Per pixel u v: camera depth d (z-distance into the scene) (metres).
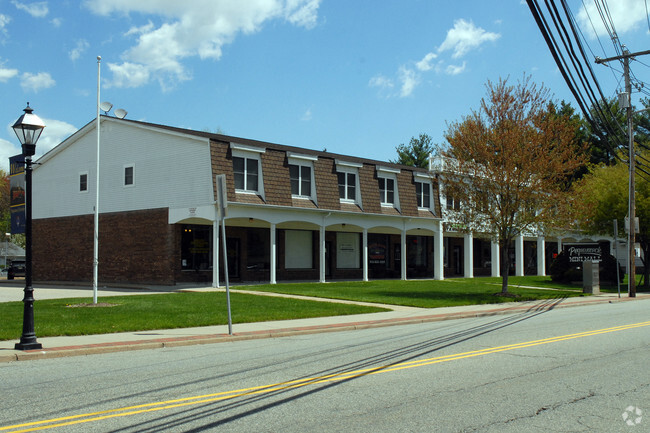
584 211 25.17
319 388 7.83
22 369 9.22
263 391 7.64
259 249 31.30
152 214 28.94
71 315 15.13
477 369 9.26
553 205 24.62
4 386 7.92
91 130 32.50
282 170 28.92
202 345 12.09
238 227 30.41
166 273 27.95
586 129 53.84
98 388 7.79
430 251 41.06
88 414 6.45
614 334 13.68
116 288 27.42
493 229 25.47
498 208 24.81
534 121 24.17
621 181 34.75
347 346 11.87
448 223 26.31
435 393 7.59
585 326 15.47
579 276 34.84
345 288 26.39
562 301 24.23
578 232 37.12
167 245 28.06
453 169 25.27
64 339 11.97
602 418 6.49
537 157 24.17
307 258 33.59
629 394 7.62
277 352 11.05
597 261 29.67
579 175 54.88
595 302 24.73
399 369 9.23
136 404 6.91
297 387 7.89
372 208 32.84
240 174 27.62
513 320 17.39
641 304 24.30
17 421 6.16
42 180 35.12
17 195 36.97
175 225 28.02
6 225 68.62
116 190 30.83
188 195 27.39
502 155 24.14
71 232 33.06
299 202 29.69
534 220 24.42
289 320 16.08
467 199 24.81
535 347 11.62
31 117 10.99
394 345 11.99
